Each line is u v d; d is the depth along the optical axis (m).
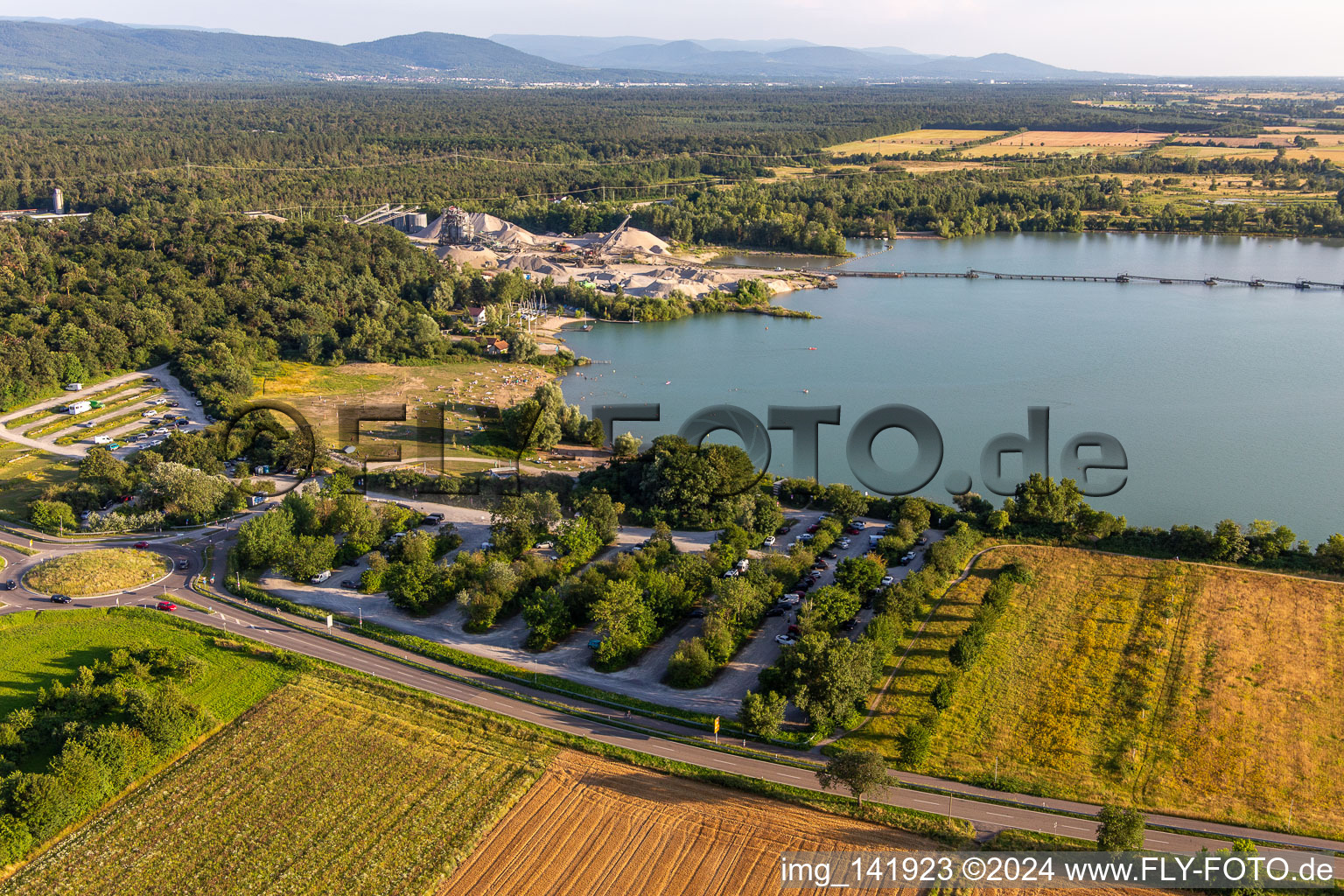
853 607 160.88
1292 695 140.00
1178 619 161.12
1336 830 114.12
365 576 176.12
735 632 158.62
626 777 124.00
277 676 146.62
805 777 124.75
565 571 177.88
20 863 109.31
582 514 196.25
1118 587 172.62
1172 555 185.25
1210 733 131.88
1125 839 108.25
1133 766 125.75
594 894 103.94
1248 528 197.25
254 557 181.25
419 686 145.00
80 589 171.75
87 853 110.31
